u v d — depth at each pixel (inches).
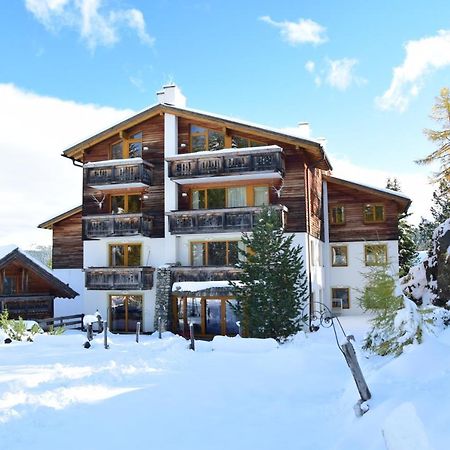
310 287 821.2
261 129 836.0
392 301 415.8
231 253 861.2
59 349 613.3
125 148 942.4
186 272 849.5
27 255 810.8
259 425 275.6
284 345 586.9
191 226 851.4
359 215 1021.8
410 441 164.1
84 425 285.1
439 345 309.4
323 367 434.0
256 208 813.2
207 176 839.1
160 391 368.8
